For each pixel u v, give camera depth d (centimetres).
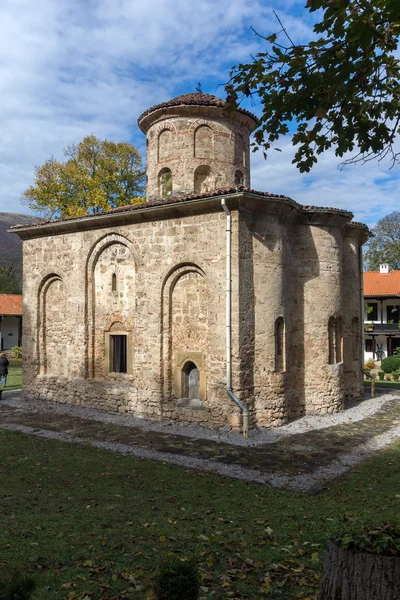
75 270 1798
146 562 575
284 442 1303
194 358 1505
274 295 1480
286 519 751
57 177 3566
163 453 1192
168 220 1551
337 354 1725
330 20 480
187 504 832
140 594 498
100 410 1694
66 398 1808
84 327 1758
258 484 972
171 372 1557
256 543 644
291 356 1619
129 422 1534
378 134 564
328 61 520
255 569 564
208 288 1455
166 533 670
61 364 1862
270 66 560
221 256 1432
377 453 1204
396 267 5381
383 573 375
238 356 1393
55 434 1388
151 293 1587
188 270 1519
